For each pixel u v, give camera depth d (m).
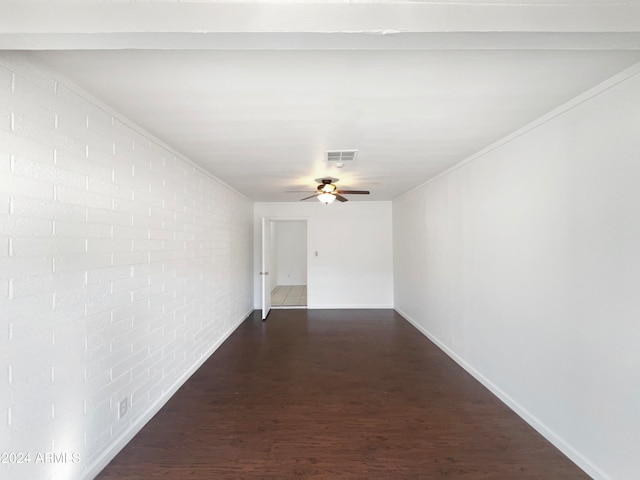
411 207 5.12
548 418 2.13
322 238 6.48
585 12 1.04
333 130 2.30
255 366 3.48
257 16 1.01
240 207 5.34
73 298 1.65
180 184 2.97
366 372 3.30
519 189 2.40
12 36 1.03
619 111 1.61
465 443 2.11
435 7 1.02
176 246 2.89
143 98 1.78
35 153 1.43
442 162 3.28
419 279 4.81
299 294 8.37
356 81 1.61
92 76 1.54
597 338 1.75
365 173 3.75
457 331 3.53
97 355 1.84
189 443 2.12
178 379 2.93
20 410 1.36
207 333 3.72
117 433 2.02
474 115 2.06
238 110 1.94
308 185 4.50
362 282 6.48
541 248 2.18
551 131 2.06
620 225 1.62
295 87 1.66
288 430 2.27
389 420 2.39
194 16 1.00
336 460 1.95
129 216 2.16
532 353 2.29
